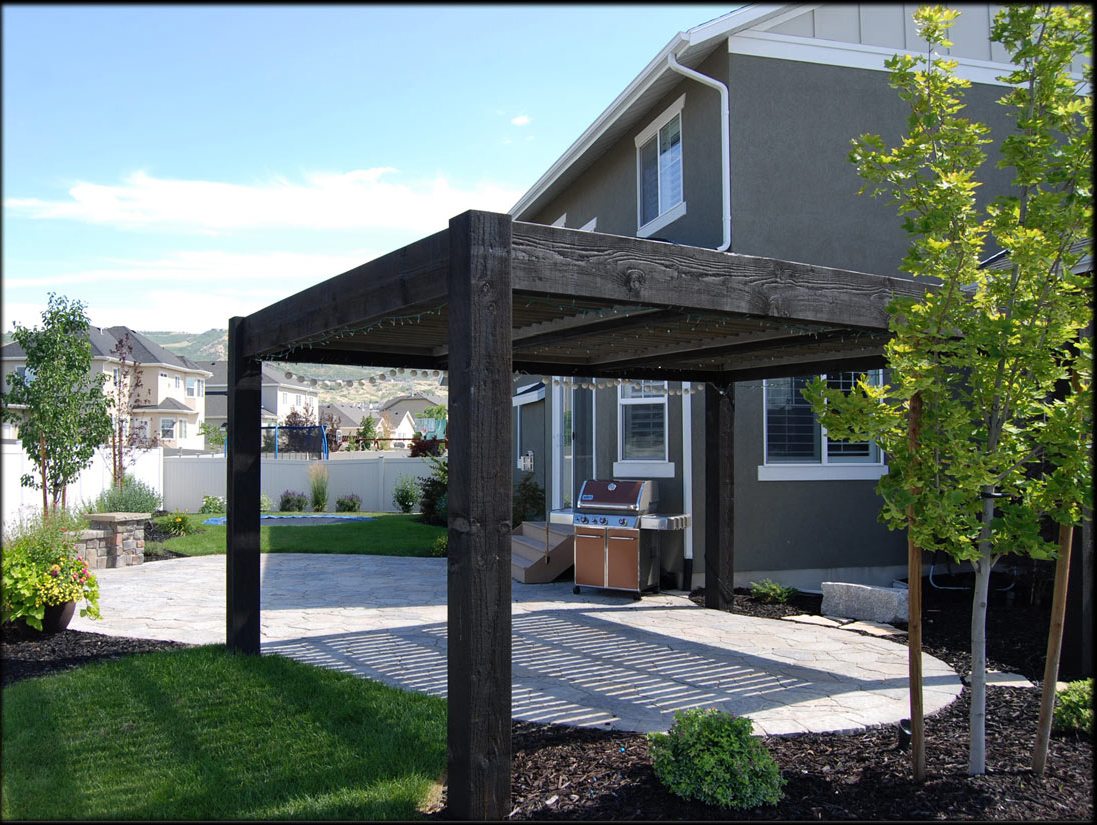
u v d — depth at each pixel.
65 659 6.61
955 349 4.12
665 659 6.86
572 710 5.50
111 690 5.66
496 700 3.69
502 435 3.74
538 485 15.20
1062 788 4.05
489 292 3.73
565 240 4.01
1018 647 7.13
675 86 10.38
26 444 13.90
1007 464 4.15
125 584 10.53
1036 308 4.09
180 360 45.88
